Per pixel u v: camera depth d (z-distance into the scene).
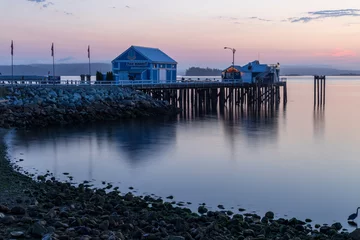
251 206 21.00
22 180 23.25
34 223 13.38
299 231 16.86
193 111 65.44
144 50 67.50
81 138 38.25
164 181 25.12
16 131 41.38
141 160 30.28
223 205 21.03
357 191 23.69
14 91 51.47
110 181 24.91
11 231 13.25
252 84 72.31
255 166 29.28
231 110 68.56
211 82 68.75
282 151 34.50
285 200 22.02
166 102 60.56
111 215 15.99
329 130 46.66
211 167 28.80
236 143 37.53
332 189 24.08
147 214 16.64
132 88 58.19
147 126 46.66
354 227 18.34
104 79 65.25
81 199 19.14
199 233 14.33
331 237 16.14
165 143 36.75
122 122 49.28
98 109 51.12
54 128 43.81
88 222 14.45
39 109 46.81
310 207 20.98
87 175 26.11
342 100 96.69
